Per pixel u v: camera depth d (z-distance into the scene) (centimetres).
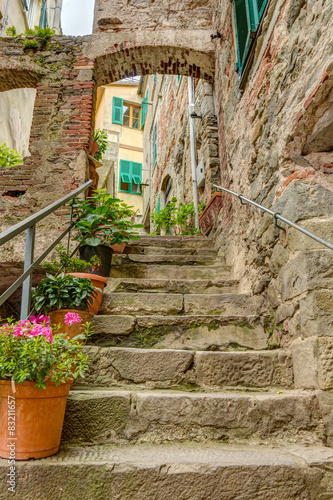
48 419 146
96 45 473
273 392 197
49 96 447
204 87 588
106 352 213
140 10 500
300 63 213
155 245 443
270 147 254
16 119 891
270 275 253
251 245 292
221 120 439
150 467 139
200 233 570
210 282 324
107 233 337
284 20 239
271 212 225
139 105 1773
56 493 133
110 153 1620
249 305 284
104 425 172
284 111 231
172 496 136
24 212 396
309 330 189
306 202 208
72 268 296
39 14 1118
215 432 174
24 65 459
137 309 283
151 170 1226
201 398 180
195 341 247
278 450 162
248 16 298
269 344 241
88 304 253
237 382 207
